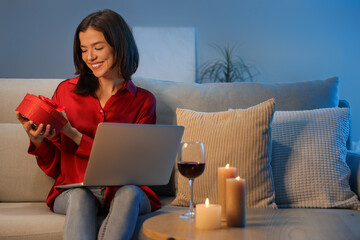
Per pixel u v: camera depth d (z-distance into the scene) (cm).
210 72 472
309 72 477
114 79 183
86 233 128
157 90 205
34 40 460
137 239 139
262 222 119
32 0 460
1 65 457
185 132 178
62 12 463
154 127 138
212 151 170
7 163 178
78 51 179
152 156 144
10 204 172
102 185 145
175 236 102
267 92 210
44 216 146
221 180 119
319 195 170
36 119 147
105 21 172
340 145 179
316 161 174
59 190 159
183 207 170
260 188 166
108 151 135
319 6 477
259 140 168
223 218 119
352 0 475
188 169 124
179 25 472
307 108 208
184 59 462
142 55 457
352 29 477
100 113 176
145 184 152
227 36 475
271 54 477
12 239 135
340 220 123
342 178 172
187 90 208
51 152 168
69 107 176
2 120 197
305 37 477
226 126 172
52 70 462
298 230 110
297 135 179
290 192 171
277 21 477
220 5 475
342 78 476
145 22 469
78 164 165
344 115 186
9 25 458
